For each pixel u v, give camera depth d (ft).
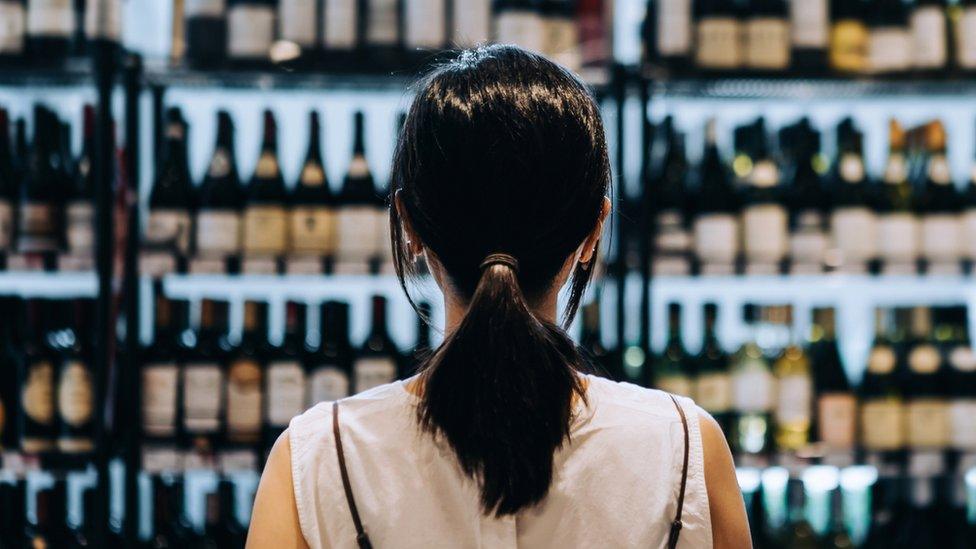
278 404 7.57
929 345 8.45
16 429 7.64
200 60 7.59
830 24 8.04
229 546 7.83
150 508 8.31
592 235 2.83
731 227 7.79
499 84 2.63
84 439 7.42
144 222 8.02
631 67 7.68
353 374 7.86
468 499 2.61
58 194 7.93
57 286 8.84
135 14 8.87
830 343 8.82
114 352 7.50
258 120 9.02
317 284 8.95
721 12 7.90
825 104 9.20
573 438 2.69
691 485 2.73
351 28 7.64
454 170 2.60
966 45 7.99
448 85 2.67
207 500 7.56
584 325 8.14
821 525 8.30
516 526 2.62
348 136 9.06
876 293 9.39
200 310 7.81
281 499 2.74
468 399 2.56
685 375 8.11
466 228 2.63
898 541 8.45
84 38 7.54
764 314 7.93
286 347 7.97
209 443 7.47
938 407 7.82
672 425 2.77
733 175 8.59
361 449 2.70
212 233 7.52
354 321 8.98
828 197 8.51
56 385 7.46
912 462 7.72
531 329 2.57
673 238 7.78
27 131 8.54
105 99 7.37
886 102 9.08
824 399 7.87
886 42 8.00
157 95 8.13
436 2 7.73
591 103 2.75
